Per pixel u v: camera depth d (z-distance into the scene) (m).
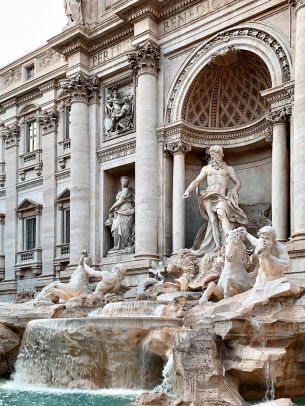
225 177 26.86
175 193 28.41
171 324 17.03
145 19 29.81
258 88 28.47
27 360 19.23
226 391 12.94
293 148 23.91
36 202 37.78
